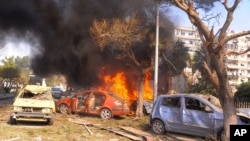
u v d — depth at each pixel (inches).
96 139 431.8
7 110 754.2
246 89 919.7
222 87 331.6
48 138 417.4
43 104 525.3
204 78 1097.4
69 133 466.3
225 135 328.2
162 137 462.0
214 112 436.8
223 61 336.5
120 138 449.4
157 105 498.3
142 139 443.5
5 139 393.7
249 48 344.2
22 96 559.8
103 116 652.7
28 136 425.4
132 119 649.6
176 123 467.8
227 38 331.3
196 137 468.8
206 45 338.3
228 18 335.0
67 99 717.3
